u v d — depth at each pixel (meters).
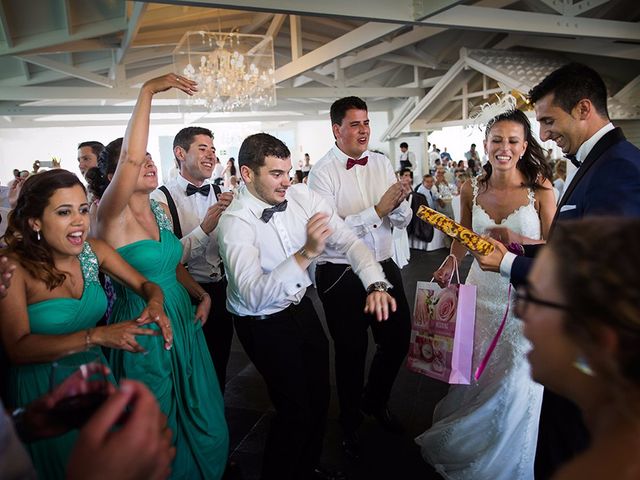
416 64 10.97
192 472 1.94
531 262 1.47
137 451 0.65
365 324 2.54
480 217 2.30
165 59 10.73
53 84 10.21
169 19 7.89
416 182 12.51
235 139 22.41
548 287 0.59
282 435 1.96
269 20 9.30
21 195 1.55
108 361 1.91
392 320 2.57
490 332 2.13
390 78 12.83
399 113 12.69
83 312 1.66
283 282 1.77
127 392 0.68
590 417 0.58
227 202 2.49
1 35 6.22
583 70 1.52
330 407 2.99
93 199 2.77
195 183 2.96
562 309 0.56
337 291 2.51
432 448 2.24
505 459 2.02
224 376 2.86
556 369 0.59
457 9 5.22
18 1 5.70
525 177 2.20
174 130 23.00
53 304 1.57
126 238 1.98
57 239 1.56
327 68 12.06
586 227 0.59
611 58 9.18
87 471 0.63
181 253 2.17
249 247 1.92
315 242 1.74
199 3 3.95
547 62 9.34
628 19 8.08
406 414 2.84
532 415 1.97
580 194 1.43
